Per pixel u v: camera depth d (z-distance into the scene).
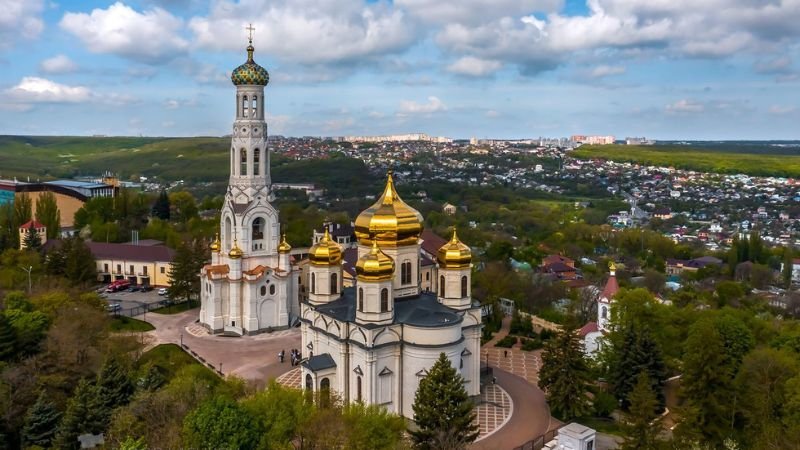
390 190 99.94
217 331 128.62
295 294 136.38
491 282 144.62
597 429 89.56
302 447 71.00
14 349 96.19
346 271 146.38
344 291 109.62
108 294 160.88
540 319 145.25
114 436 70.88
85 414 78.38
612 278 118.00
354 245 194.88
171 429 68.88
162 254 170.25
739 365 99.25
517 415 93.88
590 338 115.56
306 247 196.38
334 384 95.00
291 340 125.69
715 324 105.25
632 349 96.81
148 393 77.94
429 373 79.06
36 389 85.69
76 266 154.62
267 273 130.00
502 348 126.00
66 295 116.75
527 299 153.75
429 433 75.94
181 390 77.62
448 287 99.00
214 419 66.00
